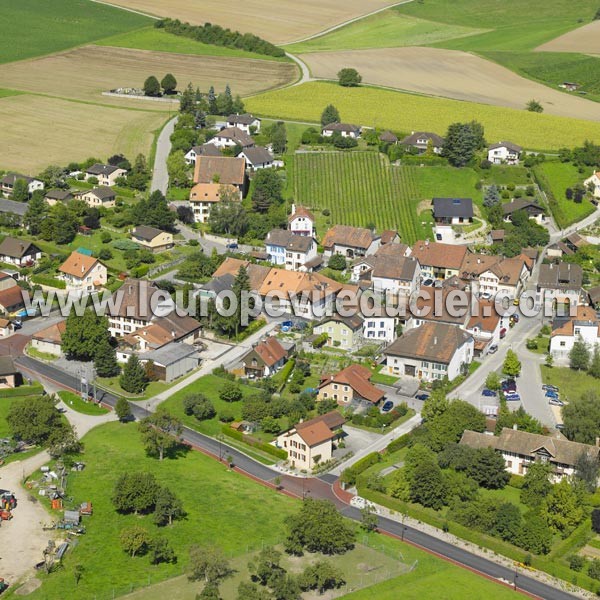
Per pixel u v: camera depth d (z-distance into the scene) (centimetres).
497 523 17975
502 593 16300
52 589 15850
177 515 17888
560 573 16912
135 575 16288
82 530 17388
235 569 16488
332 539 17038
